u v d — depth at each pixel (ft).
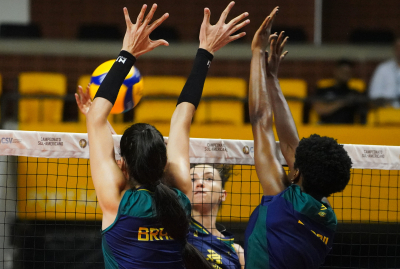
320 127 65.92
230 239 32.76
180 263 21.20
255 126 24.99
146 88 75.66
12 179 57.88
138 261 20.40
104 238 21.02
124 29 102.89
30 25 88.22
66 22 102.32
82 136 28.91
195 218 33.60
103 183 20.88
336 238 57.67
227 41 25.22
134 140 21.09
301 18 104.88
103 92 22.44
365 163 30.53
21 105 73.46
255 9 104.01
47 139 28.50
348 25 105.81
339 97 69.36
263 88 25.67
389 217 58.75
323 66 95.71
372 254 58.03
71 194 58.23
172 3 103.76
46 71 92.02
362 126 67.51
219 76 94.38
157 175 20.99
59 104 74.13
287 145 26.45
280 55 28.14
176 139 23.15
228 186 50.65
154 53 78.79
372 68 94.73
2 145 28.04
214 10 103.91
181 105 23.99
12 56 91.50
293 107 75.25
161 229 20.77
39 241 56.80
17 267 55.47
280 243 22.49
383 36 94.94
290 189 23.12
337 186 22.30
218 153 29.76
